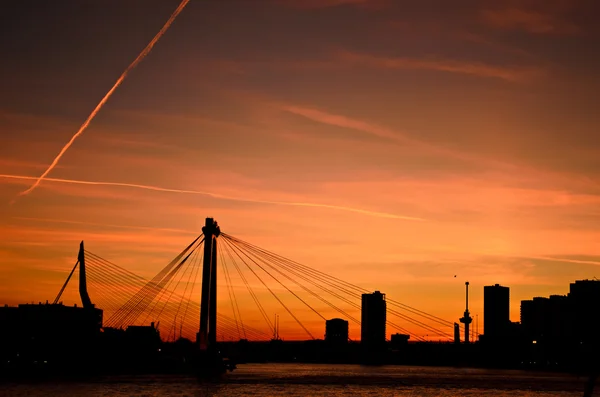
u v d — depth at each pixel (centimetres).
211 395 19588
